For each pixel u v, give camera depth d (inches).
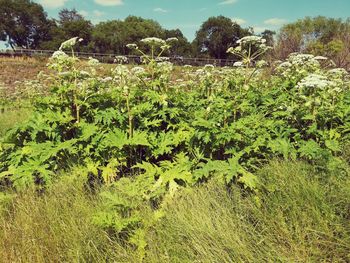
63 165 198.7
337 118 224.1
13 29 3754.9
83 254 130.1
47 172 181.9
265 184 164.4
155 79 244.7
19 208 159.5
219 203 153.6
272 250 122.0
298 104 225.6
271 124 206.8
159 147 201.3
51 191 171.3
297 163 169.8
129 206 151.4
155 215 151.6
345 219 133.1
